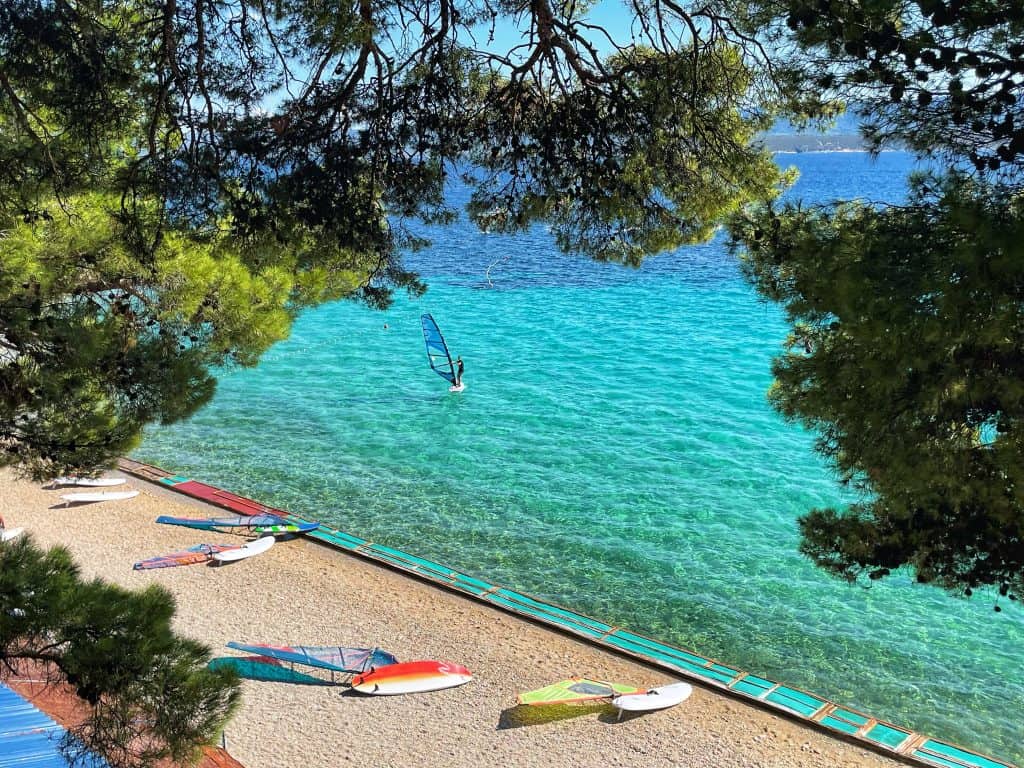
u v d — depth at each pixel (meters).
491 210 10.81
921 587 17.03
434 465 24.11
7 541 6.84
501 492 22.20
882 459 6.67
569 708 13.38
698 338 40.19
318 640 15.21
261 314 11.45
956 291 5.17
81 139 9.36
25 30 8.15
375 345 39.59
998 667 14.52
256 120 9.52
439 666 14.27
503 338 41.09
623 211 10.14
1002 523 6.57
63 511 20.75
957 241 5.44
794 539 19.28
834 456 7.79
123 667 6.07
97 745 6.38
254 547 18.64
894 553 7.30
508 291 54.97
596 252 10.99
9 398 8.93
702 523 20.19
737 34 7.76
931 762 12.10
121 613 6.41
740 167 9.35
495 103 9.78
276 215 9.91
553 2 9.52
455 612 16.36
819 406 7.01
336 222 9.93
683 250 73.44
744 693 13.69
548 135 9.50
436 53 9.17
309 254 12.35
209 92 9.30
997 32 5.00
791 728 12.97
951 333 5.36
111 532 19.61
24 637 6.18
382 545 19.17
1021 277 5.19
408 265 67.00
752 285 7.57
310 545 19.19
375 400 30.62
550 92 9.67
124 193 9.79
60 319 9.14
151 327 10.77
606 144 9.37
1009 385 5.54
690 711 13.36
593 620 16.05
